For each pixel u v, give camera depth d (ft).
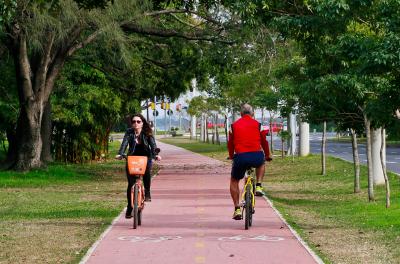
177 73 180.34
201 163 196.54
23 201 94.27
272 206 84.38
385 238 59.06
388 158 196.85
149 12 131.03
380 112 65.05
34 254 52.11
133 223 65.05
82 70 171.01
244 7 70.79
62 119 177.58
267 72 156.76
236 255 50.44
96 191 112.37
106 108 184.85
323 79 74.59
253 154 63.10
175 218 72.28
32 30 122.31
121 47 131.23
